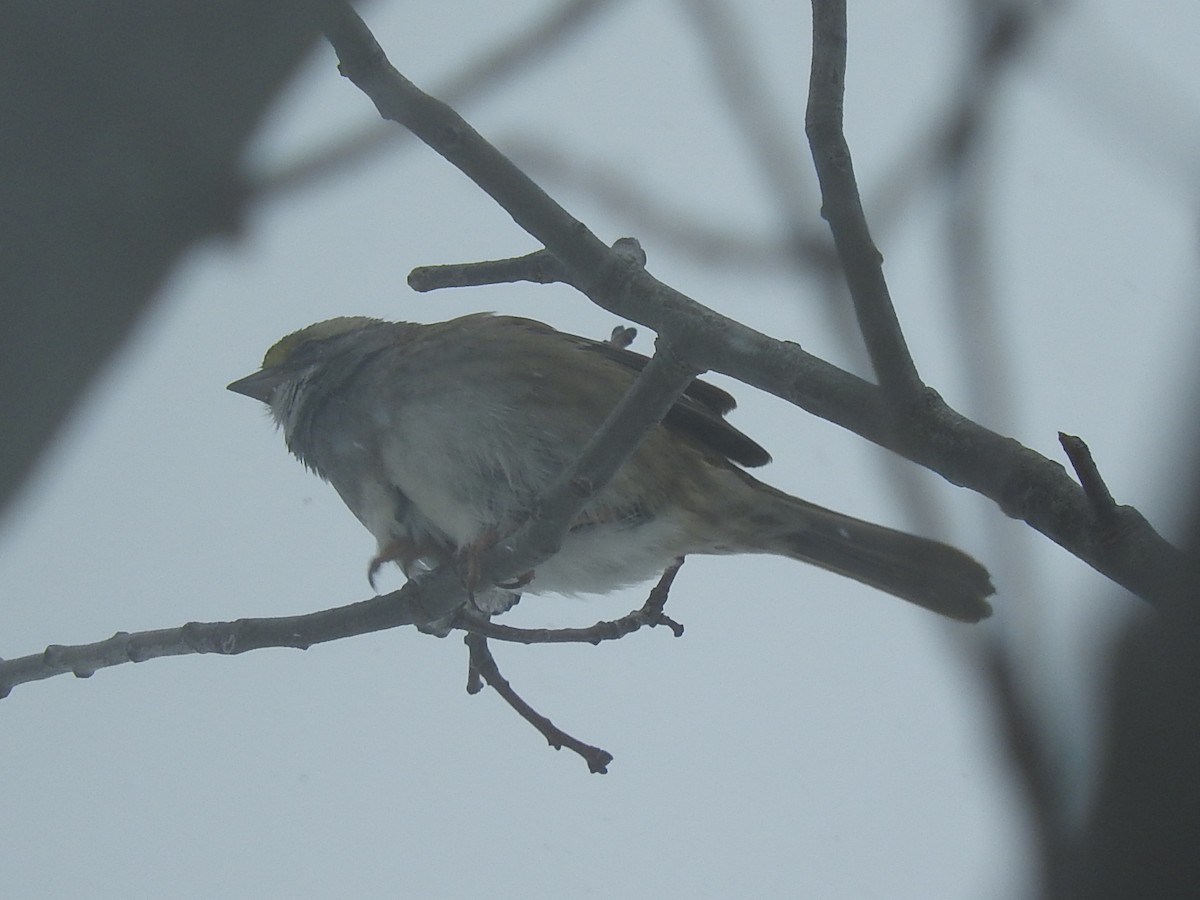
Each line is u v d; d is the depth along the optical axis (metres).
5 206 2.98
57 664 8.30
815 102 5.22
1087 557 4.78
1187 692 2.56
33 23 2.88
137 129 3.01
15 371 3.08
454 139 5.89
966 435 5.18
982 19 3.67
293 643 8.09
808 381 5.93
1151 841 2.53
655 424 6.84
